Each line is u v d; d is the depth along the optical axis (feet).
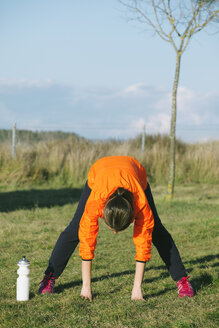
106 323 9.73
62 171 41.57
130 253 17.38
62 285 12.96
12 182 38.78
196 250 17.93
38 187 38.50
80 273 14.28
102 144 50.31
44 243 18.94
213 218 24.75
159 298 11.43
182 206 29.55
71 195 34.60
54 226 22.72
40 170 41.22
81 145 47.91
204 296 11.48
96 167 11.11
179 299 11.30
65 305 10.98
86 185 11.46
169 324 9.61
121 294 11.98
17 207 28.58
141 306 10.68
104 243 19.30
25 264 11.47
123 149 45.68
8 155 42.32
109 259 16.40
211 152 46.57
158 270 14.80
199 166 45.27
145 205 10.04
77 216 11.65
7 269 14.76
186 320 9.67
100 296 11.68
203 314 10.09
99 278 13.80
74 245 11.93
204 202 31.24
